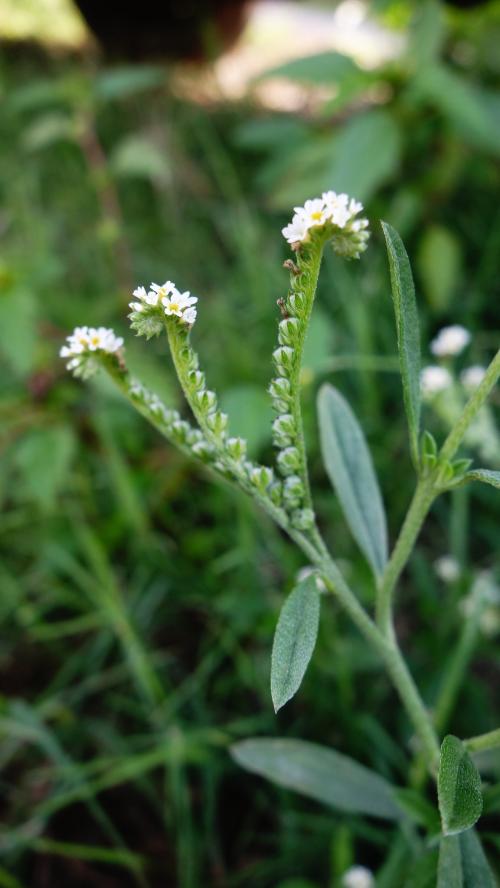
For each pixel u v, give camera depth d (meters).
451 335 0.18
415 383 0.11
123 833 0.18
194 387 0.10
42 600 0.22
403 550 0.11
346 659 0.19
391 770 0.18
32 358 0.23
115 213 0.31
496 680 0.21
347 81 0.29
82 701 0.21
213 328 0.29
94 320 0.28
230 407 0.21
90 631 0.22
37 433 0.23
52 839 0.18
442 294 0.28
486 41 0.34
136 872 0.17
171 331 0.10
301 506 0.11
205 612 0.22
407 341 0.10
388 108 0.31
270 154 0.40
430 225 0.31
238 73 0.53
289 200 0.33
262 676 0.20
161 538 0.24
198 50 0.48
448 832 0.09
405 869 0.15
